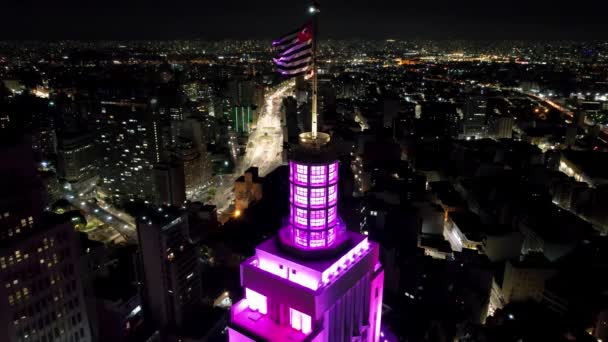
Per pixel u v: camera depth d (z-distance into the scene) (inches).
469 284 7657.5
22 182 4879.4
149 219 6599.4
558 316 6820.9
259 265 3142.2
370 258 3292.3
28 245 4835.1
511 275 7534.5
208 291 7859.3
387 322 6663.4
